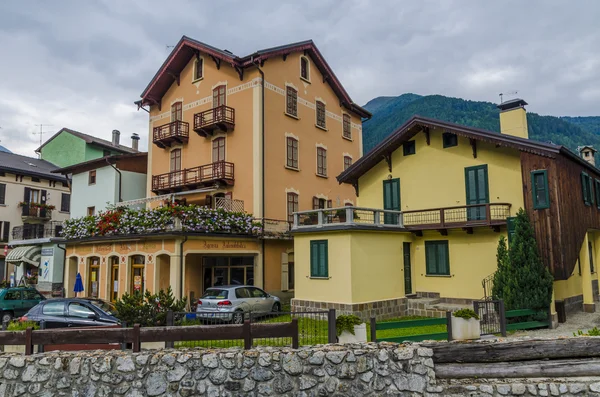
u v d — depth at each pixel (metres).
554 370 8.18
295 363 7.93
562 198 16.05
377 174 22.03
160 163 28.98
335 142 30.11
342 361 8.00
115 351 8.24
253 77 24.41
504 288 14.87
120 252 21.14
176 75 28.53
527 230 15.34
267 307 18.14
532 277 14.42
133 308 12.09
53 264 28.48
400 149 21.25
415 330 14.59
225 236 20.86
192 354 7.91
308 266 18.53
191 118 27.34
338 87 30.17
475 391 8.03
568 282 18.22
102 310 13.22
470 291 18.33
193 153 27.05
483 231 18.12
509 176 17.69
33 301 19.92
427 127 19.81
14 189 36.62
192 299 21.58
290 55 26.64
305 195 26.69
